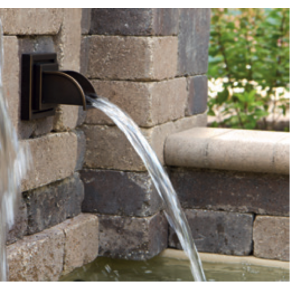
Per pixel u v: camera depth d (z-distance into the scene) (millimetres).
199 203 5098
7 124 3516
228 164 4824
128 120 4301
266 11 7203
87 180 4922
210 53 7281
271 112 7797
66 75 4008
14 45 3812
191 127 5613
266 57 7266
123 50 4680
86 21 4703
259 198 4945
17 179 3701
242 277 4652
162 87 4891
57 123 4395
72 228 4531
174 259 5039
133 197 4809
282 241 4914
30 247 4035
